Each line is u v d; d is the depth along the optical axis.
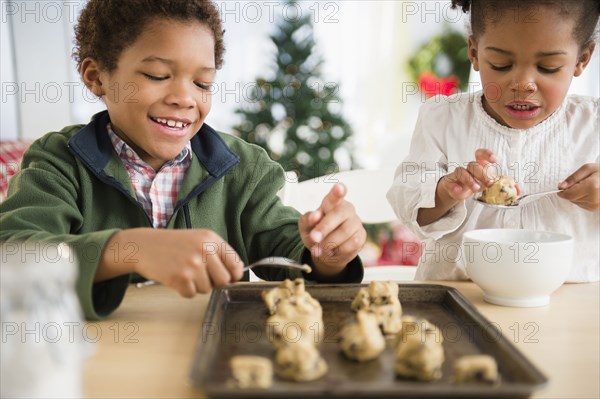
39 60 2.96
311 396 0.47
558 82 0.96
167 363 0.61
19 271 0.39
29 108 2.98
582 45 1.00
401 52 3.24
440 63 3.09
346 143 2.78
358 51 3.24
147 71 0.95
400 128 3.31
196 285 0.74
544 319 0.75
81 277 0.72
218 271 0.75
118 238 0.76
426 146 1.22
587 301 0.84
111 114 1.04
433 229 1.10
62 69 2.99
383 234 2.87
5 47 2.82
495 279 0.80
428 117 1.25
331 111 2.78
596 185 0.96
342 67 3.25
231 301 0.79
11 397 0.39
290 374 0.53
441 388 0.47
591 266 1.08
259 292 0.79
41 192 0.93
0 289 0.39
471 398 0.48
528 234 0.89
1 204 0.92
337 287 0.79
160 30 0.94
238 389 0.47
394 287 0.75
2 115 2.79
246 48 3.00
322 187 1.50
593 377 0.57
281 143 2.68
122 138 1.08
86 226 1.01
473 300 0.84
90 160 1.00
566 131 1.15
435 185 1.06
